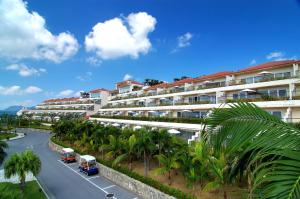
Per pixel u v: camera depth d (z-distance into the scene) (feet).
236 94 106.63
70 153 116.06
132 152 79.36
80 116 274.57
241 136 10.88
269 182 8.63
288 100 76.23
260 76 97.81
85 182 82.43
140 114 170.30
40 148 161.68
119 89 265.54
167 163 63.87
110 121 181.57
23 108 447.01
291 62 91.15
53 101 399.03
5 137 217.36
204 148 13.16
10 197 42.42
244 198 24.64
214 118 12.95
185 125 107.04
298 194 7.87
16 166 68.95
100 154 108.58
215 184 47.57
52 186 79.00
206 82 130.21
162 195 58.70
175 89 149.28
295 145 9.38
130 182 72.64
